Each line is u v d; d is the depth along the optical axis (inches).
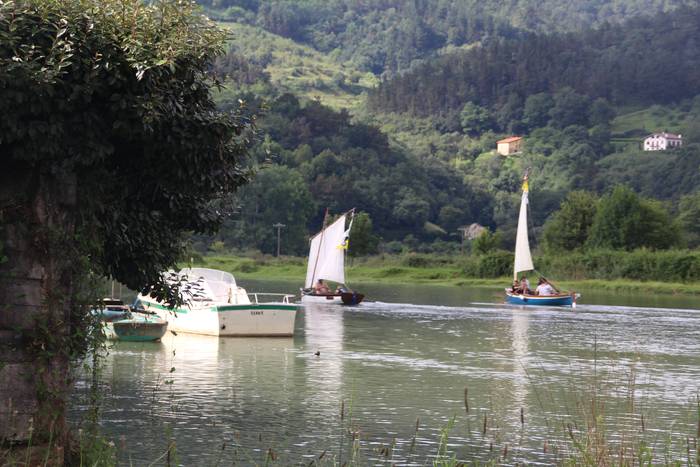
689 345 2108.8
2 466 616.4
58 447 644.7
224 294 2277.3
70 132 650.8
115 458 785.6
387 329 2436.0
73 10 645.9
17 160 647.8
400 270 6392.7
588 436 772.0
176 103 681.0
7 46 621.9
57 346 646.5
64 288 661.3
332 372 1517.0
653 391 1381.6
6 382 634.2
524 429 1067.3
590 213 6761.8
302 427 1044.5
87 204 694.5
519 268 4173.2
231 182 763.4
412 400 1251.2
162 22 685.9
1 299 636.7
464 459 912.9
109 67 636.1
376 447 957.8
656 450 957.2
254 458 889.5
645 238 6412.4
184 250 912.9
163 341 1948.8
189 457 888.9
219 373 1465.3
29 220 642.8
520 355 1849.2
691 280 5344.5
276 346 1924.2
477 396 1298.0
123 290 3238.2
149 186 802.8
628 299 4343.0
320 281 3754.9
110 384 1286.9
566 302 3646.7
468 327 2546.8
